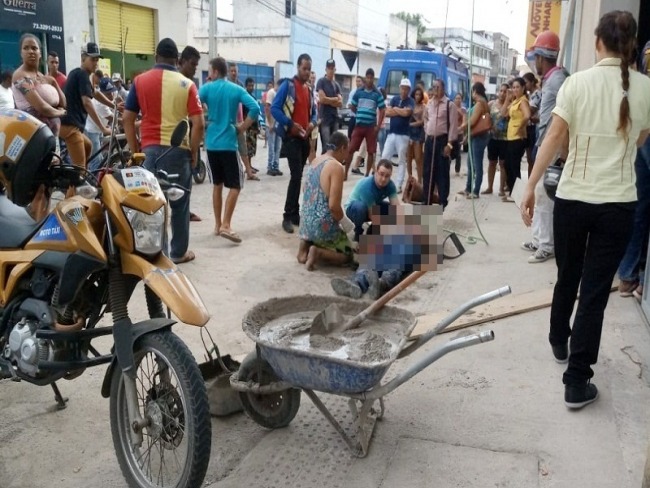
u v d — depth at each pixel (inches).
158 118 231.0
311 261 253.1
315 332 133.0
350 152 471.8
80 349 122.1
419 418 140.3
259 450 130.1
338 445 131.0
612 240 135.1
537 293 214.4
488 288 230.1
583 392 140.0
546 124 225.8
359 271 224.7
